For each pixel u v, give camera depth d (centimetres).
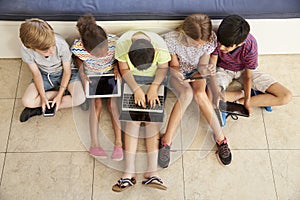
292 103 206
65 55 184
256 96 197
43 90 191
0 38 197
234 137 198
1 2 185
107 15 186
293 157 195
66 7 186
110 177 188
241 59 189
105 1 188
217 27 193
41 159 192
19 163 190
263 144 197
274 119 203
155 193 185
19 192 184
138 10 186
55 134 197
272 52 215
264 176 190
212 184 188
